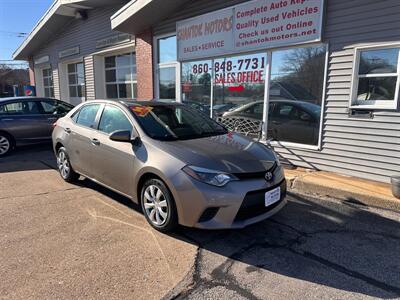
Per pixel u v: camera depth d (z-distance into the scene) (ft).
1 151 25.85
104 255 10.41
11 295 8.43
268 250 10.84
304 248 10.98
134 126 13.30
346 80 17.67
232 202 10.38
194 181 10.59
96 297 8.38
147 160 11.93
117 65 40.60
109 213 13.80
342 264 10.01
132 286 8.85
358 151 17.74
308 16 18.57
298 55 19.84
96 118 15.61
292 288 8.83
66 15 42.50
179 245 11.09
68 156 17.39
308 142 20.10
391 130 16.43
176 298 8.38
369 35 16.52
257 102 22.65
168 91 30.42
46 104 28.60
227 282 9.09
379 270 9.69
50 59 54.03
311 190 16.65
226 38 23.66
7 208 14.44
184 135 13.44
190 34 26.50
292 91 20.48
